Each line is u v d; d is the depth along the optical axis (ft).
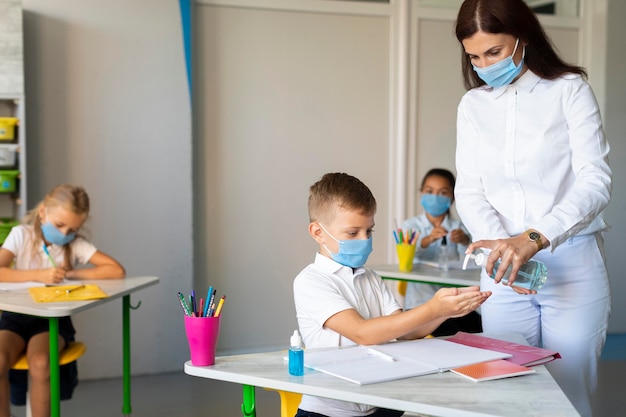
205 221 13.38
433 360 4.94
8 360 8.29
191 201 12.75
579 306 6.03
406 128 14.28
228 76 13.35
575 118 5.94
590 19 14.90
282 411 5.64
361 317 5.46
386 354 5.08
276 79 13.61
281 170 13.75
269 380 4.60
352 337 5.40
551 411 4.03
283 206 13.80
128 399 10.14
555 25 14.84
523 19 5.80
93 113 12.19
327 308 5.54
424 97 14.43
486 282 6.46
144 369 12.60
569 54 15.03
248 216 13.62
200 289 13.42
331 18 13.83
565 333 6.08
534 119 6.09
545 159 6.07
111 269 9.64
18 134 11.22
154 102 12.46
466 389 4.42
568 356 6.10
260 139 13.61
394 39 14.16
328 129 13.96
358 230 5.83
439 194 11.69
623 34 14.79
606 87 14.75
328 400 5.51
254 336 13.73
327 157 13.99
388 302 6.16
